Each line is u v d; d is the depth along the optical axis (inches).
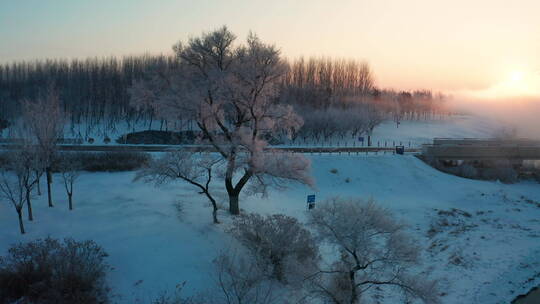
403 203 1455.5
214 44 1059.3
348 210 753.0
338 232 740.7
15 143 982.4
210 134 1136.8
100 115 3358.8
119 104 3454.7
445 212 1378.0
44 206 1082.7
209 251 901.8
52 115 1088.8
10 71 4416.8
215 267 839.7
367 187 1598.2
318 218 775.7
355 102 3959.2
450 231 1240.8
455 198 1565.0
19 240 888.3
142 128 3127.5
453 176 1797.5
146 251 882.1
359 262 750.5
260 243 845.8
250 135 1080.2
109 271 803.4
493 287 939.3
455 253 1091.3
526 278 986.1
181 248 905.5
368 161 1775.3
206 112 1069.8
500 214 1419.8
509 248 1144.2
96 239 916.0
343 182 1619.1
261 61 1047.6
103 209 1086.4
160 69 1111.0
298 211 1258.0
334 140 3137.3
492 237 1217.4
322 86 4165.8
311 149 2073.1
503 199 1572.3
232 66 1067.3
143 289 768.9
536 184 1850.4
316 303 776.9
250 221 932.0
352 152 2016.5
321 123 3004.4
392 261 735.7
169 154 1047.0
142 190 1256.2
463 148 1947.6
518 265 1043.9
